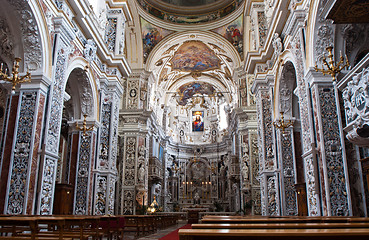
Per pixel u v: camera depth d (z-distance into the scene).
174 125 34.44
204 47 25.31
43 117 8.52
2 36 8.68
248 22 19.92
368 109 5.84
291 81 12.06
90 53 12.36
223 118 33.88
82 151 12.73
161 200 28.41
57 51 9.20
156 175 24.08
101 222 9.47
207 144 33.66
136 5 20.83
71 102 13.91
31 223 4.76
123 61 14.23
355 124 6.22
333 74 6.99
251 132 21.56
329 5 6.01
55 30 9.27
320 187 7.84
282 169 12.28
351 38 8.39
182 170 33.12
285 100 12.54
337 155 7.74
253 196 20.33
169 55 25.44
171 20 22.92
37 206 8.01
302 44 8.93
